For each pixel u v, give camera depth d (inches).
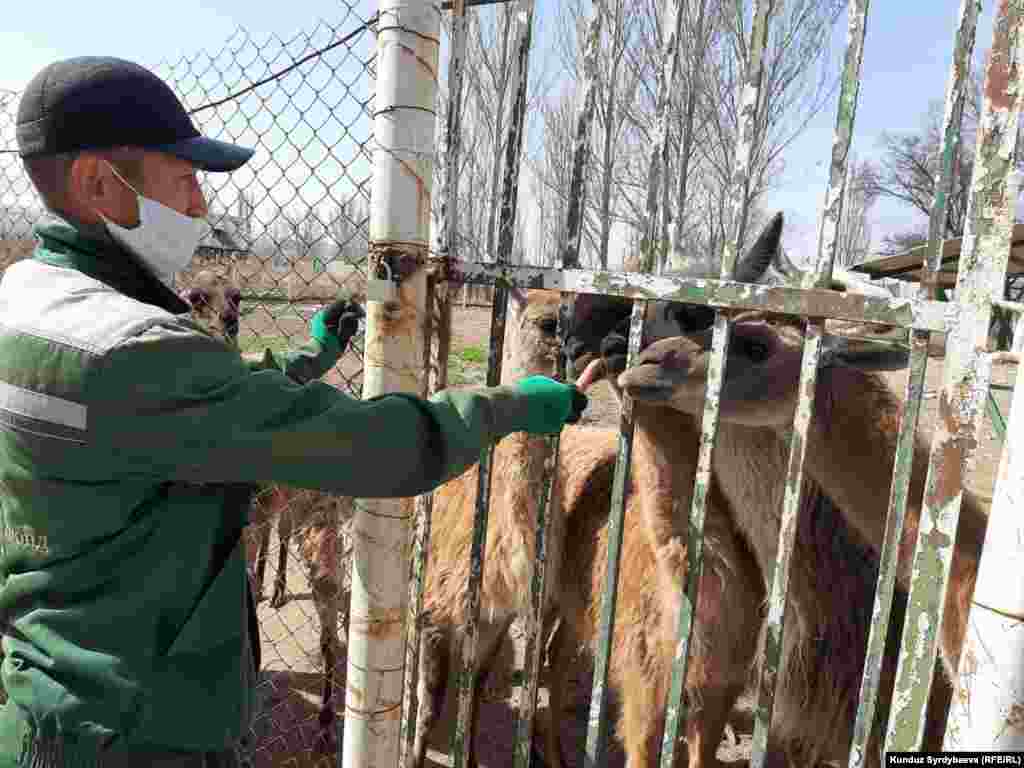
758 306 55.2
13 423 50.1
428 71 60.7
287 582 215.3
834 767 128.6
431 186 63.0
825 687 102.8
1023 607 40.0
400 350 63.2
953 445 48.8
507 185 67.0
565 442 147.3
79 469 50.3
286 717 152.9
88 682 52.2
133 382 47.2
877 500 89.7
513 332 139.2
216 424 47.8
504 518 132.9
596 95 62.7
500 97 117.0
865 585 100.8
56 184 54.9
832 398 88.1
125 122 53.7
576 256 64.8
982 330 47.4
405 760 82.7
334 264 96.4
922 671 51.0
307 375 84.7
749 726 164.6
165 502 53.4
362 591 65.2
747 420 87.7
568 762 158.9
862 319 51.5
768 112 433.1
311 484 50.8
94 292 51.9
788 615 103.6
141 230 56.9
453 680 143.3
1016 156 45.3
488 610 141.9
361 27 88.3
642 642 112.1
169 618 54.1
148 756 53.4
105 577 52.7
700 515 60.1
